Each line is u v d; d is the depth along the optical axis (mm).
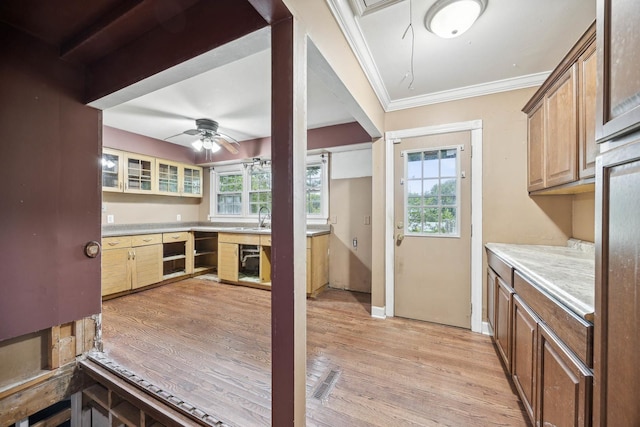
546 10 1535
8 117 1550
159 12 1337
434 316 2684
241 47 1244
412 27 1683
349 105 1960
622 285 627
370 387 1698
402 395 1624
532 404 1301
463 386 1703
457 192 2584
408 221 2779
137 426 1598
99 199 1956
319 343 2270
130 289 3557
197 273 4602
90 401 1920
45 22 1501
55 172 1735
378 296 2852
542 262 1571
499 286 1980
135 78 1558
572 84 1599
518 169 2367
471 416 1454
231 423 1396
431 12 1555
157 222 4551
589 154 1438
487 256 2434
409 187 2773
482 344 2248
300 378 1100
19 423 1654
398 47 1889
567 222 2236
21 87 1593
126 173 3826
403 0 1472
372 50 1921
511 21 1627
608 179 681
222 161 4664
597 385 724
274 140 1104
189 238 4418
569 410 927
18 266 1587
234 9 1192
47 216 1702
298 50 1109
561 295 1006
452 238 2607
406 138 2766
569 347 949
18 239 1588
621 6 644
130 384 1692
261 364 1959
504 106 2412
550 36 1770
